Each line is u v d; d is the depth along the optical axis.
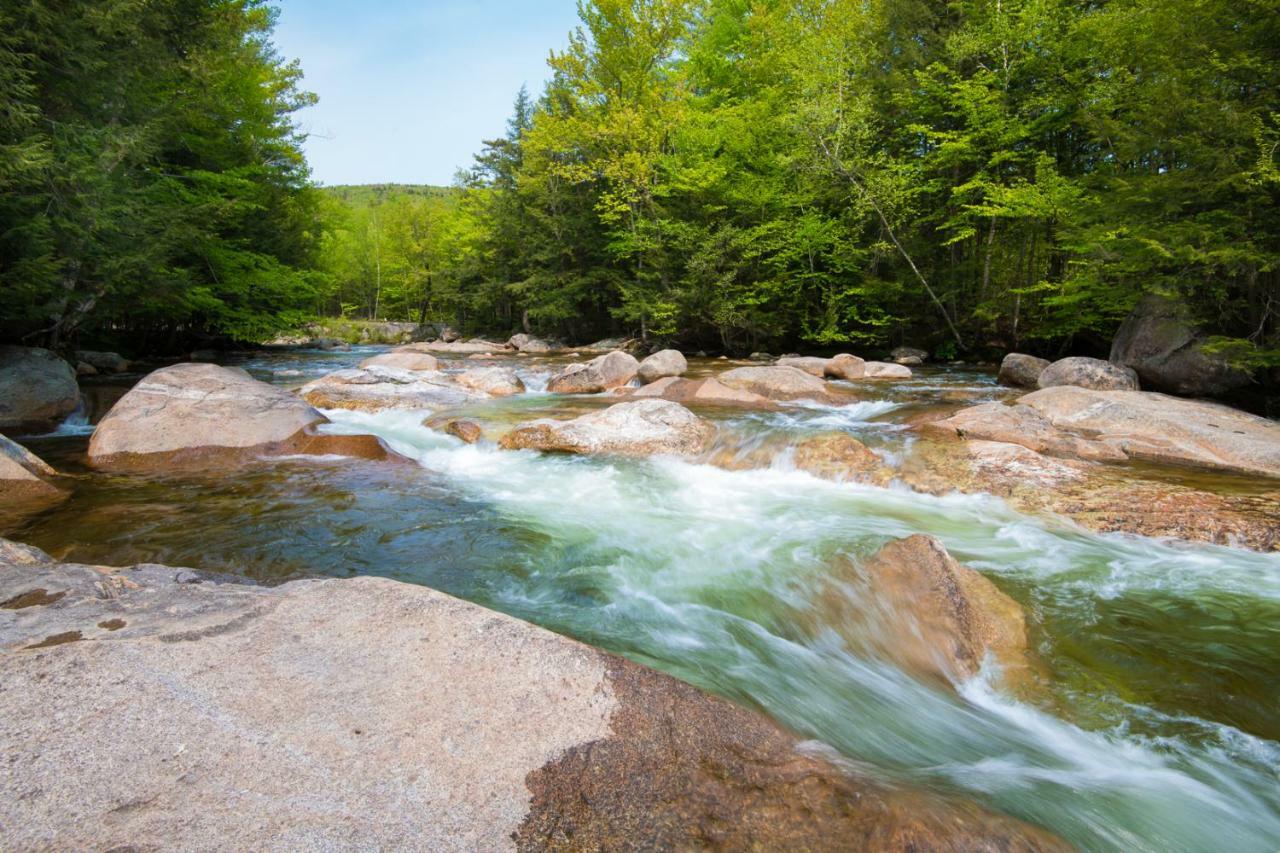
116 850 1.44
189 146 15.69
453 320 48.34
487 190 35.97
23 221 8.05
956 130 18.09
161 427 7.06
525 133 26.11
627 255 23.64
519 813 1.74
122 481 6.10
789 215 20.38
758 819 1.84
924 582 3.57
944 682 3.15
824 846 1.77
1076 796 2.37
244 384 7.96
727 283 20.33
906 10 18.69
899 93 18.61
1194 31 8.92
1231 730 2.85
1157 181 9.11
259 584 3.93
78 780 1.64
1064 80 16.11
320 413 8.39
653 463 7.48
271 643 2.42
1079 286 12.91
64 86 9.16
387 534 4.99
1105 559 4.57
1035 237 17.36
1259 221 8.42
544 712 2.14
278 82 20.83
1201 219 8.89
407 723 2.02
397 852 1.55
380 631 2.53
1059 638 3.56
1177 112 8.92
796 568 4.39
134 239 10.30
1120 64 12.97
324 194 27.78
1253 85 8.77
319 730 1.94
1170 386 10.38
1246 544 4.68
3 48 7.86
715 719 2.25
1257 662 3.34
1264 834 2.30
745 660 3.25
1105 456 6.76
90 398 10.57
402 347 29.41
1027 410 7.70
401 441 8.34
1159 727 2.87
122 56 9.83
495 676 2.29
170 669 2.18
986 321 18.75
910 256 19.34
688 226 21.00
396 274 51.38
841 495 6.30
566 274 28.06
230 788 1.67
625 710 2.21
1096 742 2.76
